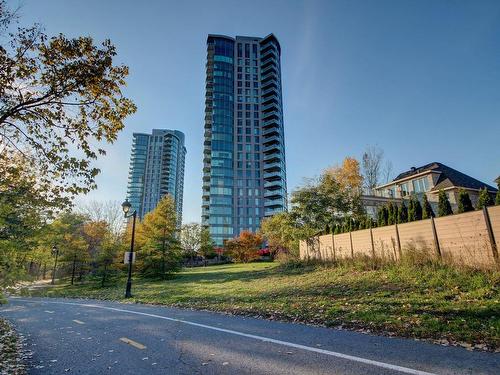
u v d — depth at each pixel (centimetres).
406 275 1216
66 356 557
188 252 5816
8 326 886
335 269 1722
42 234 618
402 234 1519
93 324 882
